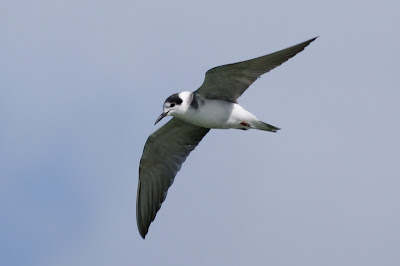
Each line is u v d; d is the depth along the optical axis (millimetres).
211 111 16266
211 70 15586
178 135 17625
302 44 15234
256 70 15711
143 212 18297
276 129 16484
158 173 18109
